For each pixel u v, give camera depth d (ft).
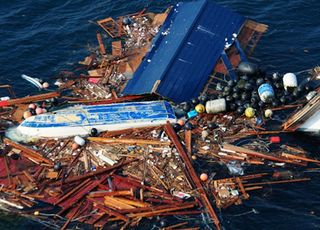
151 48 175.11
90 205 132.36
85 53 185.57
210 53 171.42
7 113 161.17
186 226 126.62
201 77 165.89
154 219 128.57
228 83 162.71
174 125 152.87
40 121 151.74
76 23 198.80
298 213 130.41
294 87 162.71
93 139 149.28
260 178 139.23
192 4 185.57
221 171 140.97
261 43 185.57
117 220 128.67
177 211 130.00
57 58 184.34
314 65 175.73
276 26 193.26
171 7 195.62
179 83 162.81
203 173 138.82
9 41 191.42
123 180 138.00
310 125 150.82
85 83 171.42
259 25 186.39
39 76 177.27
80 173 140.77
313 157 144.97
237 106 158.40
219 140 149.48
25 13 204.13
